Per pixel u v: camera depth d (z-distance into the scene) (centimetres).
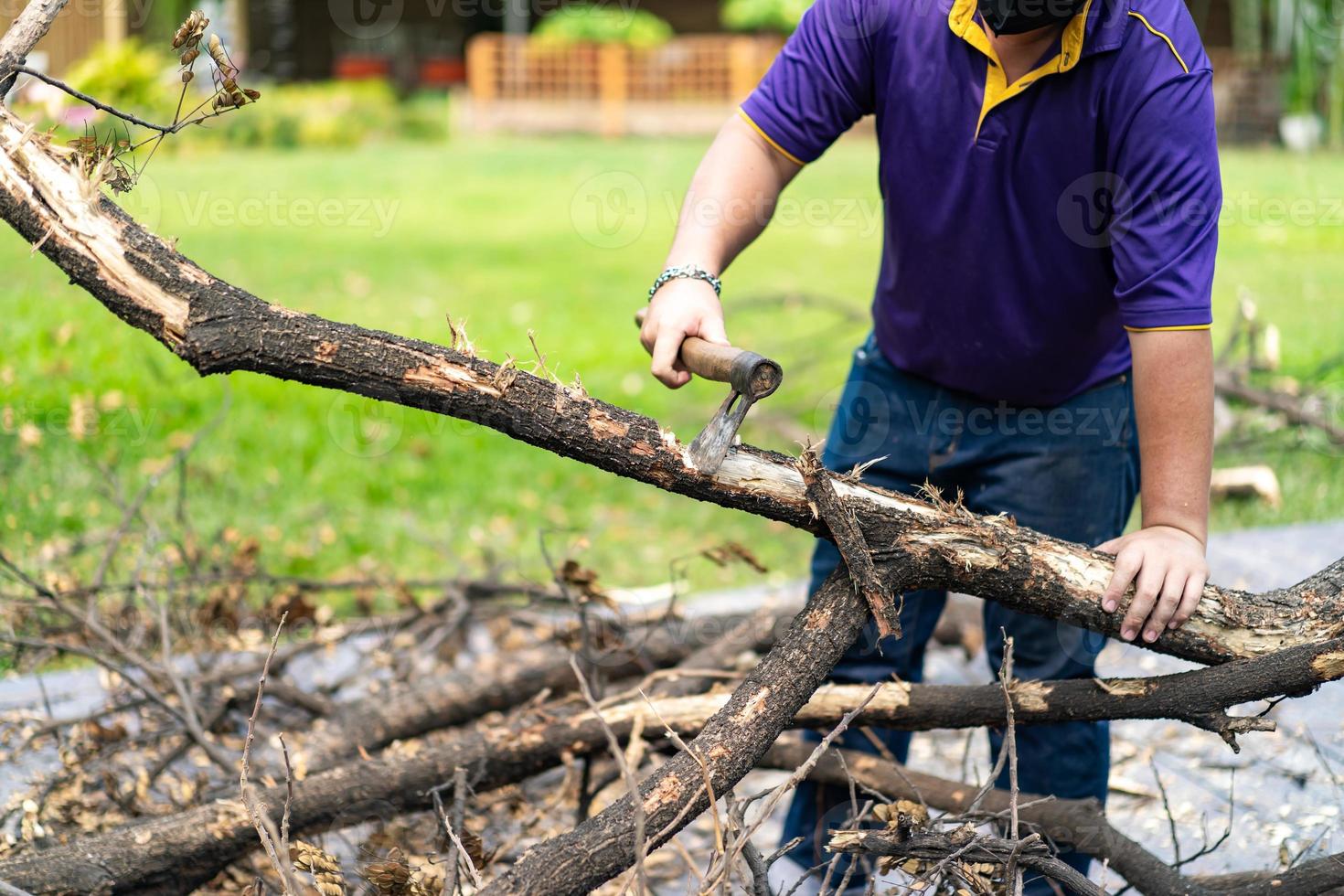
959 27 184
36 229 150
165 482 433
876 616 167
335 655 332
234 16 1312
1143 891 201
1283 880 187
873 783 223
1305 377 551
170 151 1170
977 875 174
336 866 174
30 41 156
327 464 475
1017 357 205
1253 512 454
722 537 446
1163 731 298
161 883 196
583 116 1576
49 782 244
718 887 154
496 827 253
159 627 318
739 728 162
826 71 200
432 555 418
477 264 820
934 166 194
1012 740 176
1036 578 171
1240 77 1362
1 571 356
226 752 256
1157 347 177
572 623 275
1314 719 296
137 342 537
